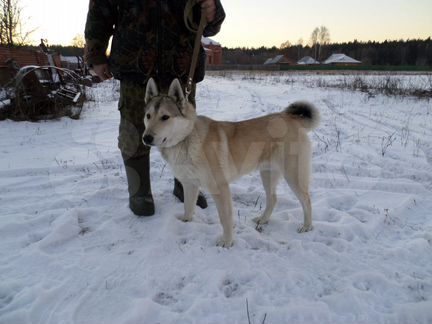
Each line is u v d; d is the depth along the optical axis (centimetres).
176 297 224
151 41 298
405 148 559
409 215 345
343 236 307
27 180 423
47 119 776
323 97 1251
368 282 240
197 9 314
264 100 1177
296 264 260
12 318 201
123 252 271
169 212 338
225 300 216
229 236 285
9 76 943
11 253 271
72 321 197
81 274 243
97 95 1252
